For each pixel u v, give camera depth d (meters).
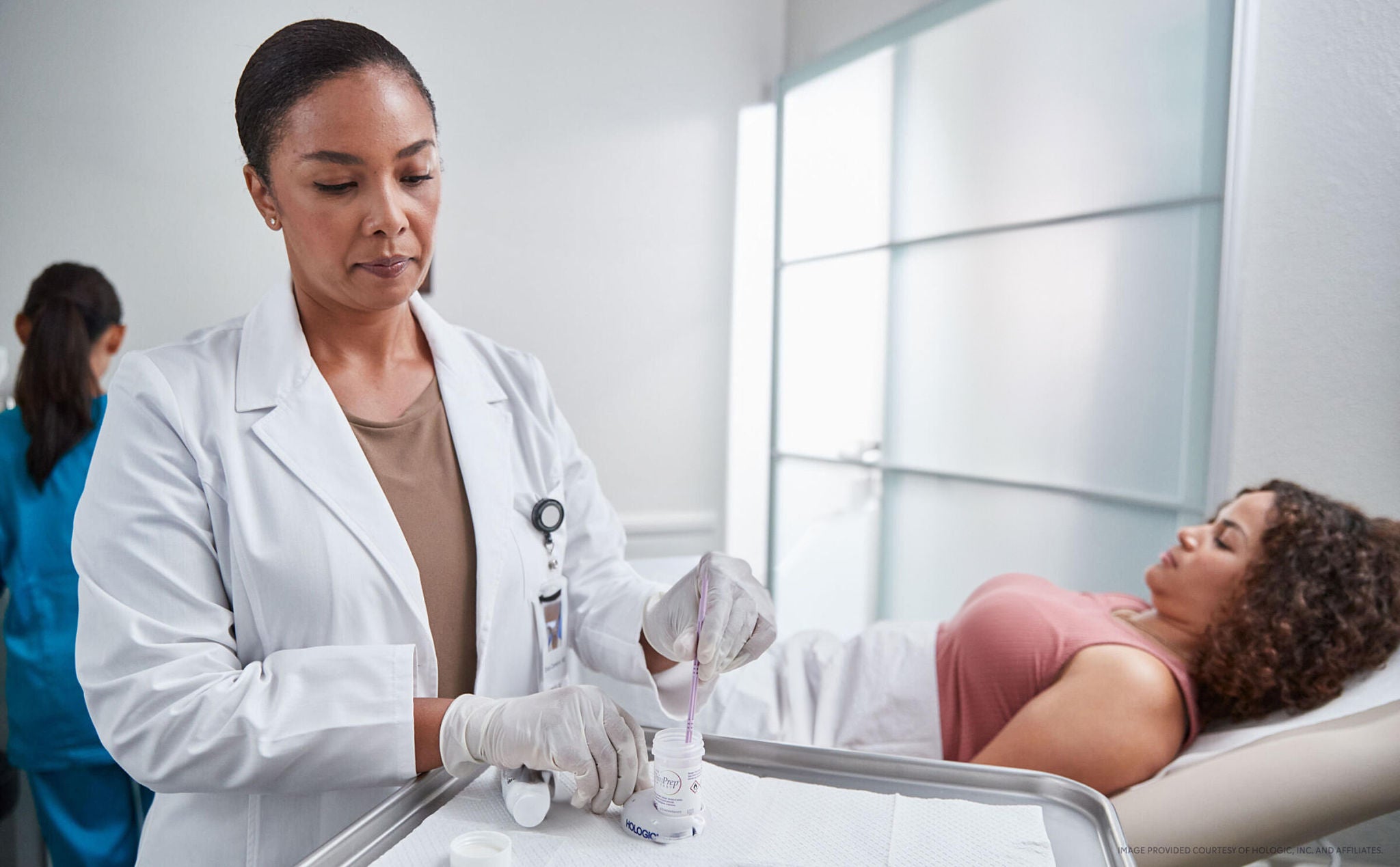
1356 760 0.98
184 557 0.74
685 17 2.34
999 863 0.55
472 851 0.54
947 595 1.83
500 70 2.14
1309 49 1.13
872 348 2.03
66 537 1.50
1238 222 1.21
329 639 0.78
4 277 1.67
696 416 2.42
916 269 1.89
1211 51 1.27
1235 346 1.23
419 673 0.81
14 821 1.56
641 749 0.66
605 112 2.26
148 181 1.77
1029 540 1.62
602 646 0.92
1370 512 1.06
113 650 0.69
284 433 0.80
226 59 1.82
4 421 1.51
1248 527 1.15
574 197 2.24
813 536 2.25
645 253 2.33
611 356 2.31
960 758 1.28
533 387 1.01
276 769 0.67
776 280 2.37
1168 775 1.11
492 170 2.15
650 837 0.58
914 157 1.89
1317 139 1.12
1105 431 1.46
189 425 0.78
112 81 1.74
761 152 2.46
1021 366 1.63
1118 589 1.44
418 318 0.96
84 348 1.56
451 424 0.90
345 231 0.75
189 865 0.78
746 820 0.60
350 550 0.78
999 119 1.67
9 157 1.68
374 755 0.67
